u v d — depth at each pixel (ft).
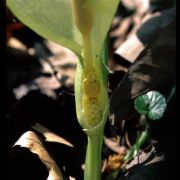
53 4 0.66
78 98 0.72
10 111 1.17
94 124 0.72
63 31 0.67
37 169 0.92
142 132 1.00
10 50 1.52
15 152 0.89
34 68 1.47
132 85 1.00
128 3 1.84
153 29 1.22
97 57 0.69
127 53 1.19
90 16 0.64
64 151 0.92
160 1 1.47
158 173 0.85
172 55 1.03
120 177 0.86
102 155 1.05
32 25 0.66
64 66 1.43
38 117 1.15
